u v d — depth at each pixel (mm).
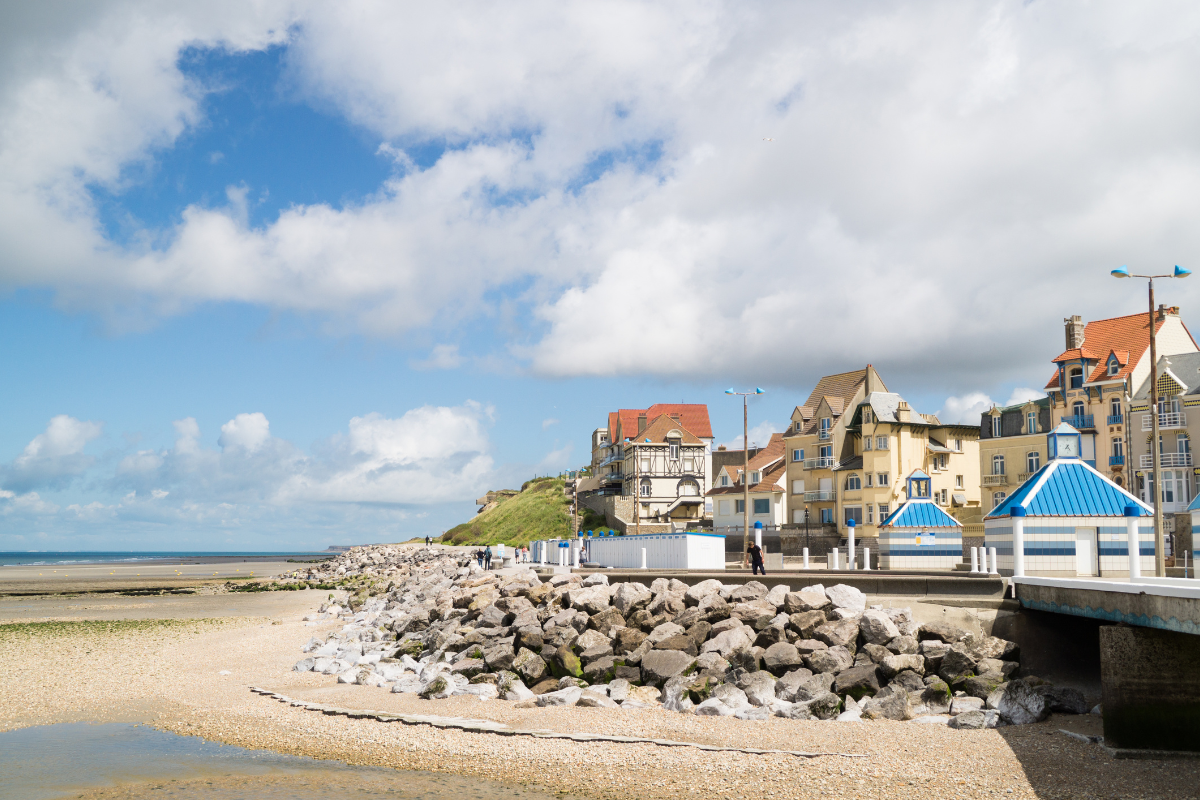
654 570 34188
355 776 17734
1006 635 25016
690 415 117188
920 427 79062
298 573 111500
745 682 23281
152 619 51500
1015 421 74500
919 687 22234
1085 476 30766
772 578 30172
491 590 34500
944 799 15695
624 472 111375
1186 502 61031
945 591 26609
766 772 17469
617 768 17969
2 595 77438
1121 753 17594
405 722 21734
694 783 16969
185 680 28547
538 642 27203
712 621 26984
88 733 21516
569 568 43719
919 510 44531
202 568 164250
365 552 140250
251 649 36031
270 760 18969
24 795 16719
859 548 75500
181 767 18484
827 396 84000
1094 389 68125
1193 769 16859
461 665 27031
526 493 135375
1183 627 16234
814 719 21281
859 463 79562
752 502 89000
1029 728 19875
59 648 36625
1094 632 24688
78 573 134500
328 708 23344
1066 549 29406
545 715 22453
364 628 40156
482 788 16891
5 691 26781
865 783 16625
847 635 24703
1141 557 29312
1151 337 34406
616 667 25484
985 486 75688
